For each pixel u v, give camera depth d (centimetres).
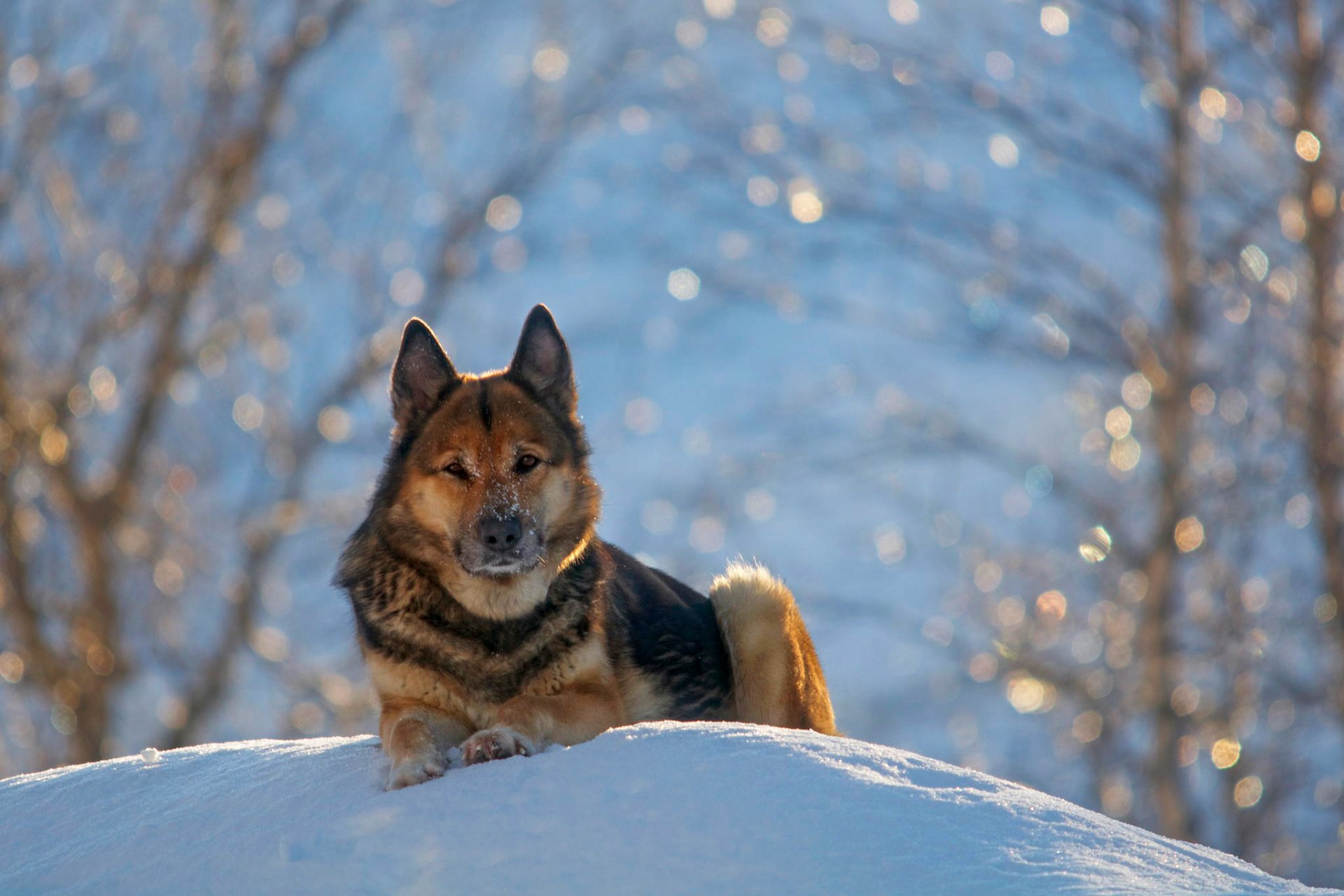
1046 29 1656
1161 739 1436
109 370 1830
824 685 714
